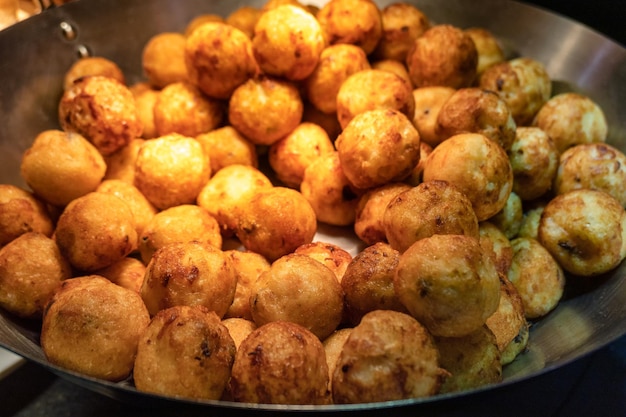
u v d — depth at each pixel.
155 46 0.42
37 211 0.34
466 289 0.24
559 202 0.34
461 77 0.40
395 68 0.42
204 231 0.33
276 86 0.37
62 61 0.43
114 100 0.36
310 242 0.34
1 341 0.27
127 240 0.32
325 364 0.25
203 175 0.36
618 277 0.33
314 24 0.37
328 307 0.27
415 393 0.23
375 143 0.32
